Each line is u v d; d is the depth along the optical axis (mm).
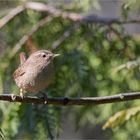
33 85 10203
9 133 11922
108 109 12922
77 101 9094
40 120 11852
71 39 13602
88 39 13484
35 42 13719
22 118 11938
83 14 14250
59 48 13438
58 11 13867
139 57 13328
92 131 19156
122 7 12195
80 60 12688
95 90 12883
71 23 13797
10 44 13688
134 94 9203
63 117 14227
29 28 13977
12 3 14070
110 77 12945
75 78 12633
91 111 13461
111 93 12867
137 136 13109
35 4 13914
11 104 12008
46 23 13844
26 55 13258
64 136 20016
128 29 17984
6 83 12719
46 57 10359
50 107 11945
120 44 13375
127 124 13133
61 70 12617
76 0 13422
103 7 17766
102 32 13508
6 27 13797
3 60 13062
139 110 10320
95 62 13078
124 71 12836
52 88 12266
